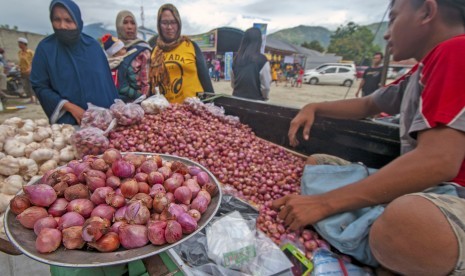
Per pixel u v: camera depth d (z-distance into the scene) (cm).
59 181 79
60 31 201
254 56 352
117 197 75
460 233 70
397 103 146
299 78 1436
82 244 63
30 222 68
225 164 166
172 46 301
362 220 101
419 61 115
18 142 148
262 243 106
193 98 238
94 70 222
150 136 176
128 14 320
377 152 159
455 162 82
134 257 61
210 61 1282
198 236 103
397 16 110
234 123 227
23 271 119
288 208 113
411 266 78
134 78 295
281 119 208
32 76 212
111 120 180
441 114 84
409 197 80
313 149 195
